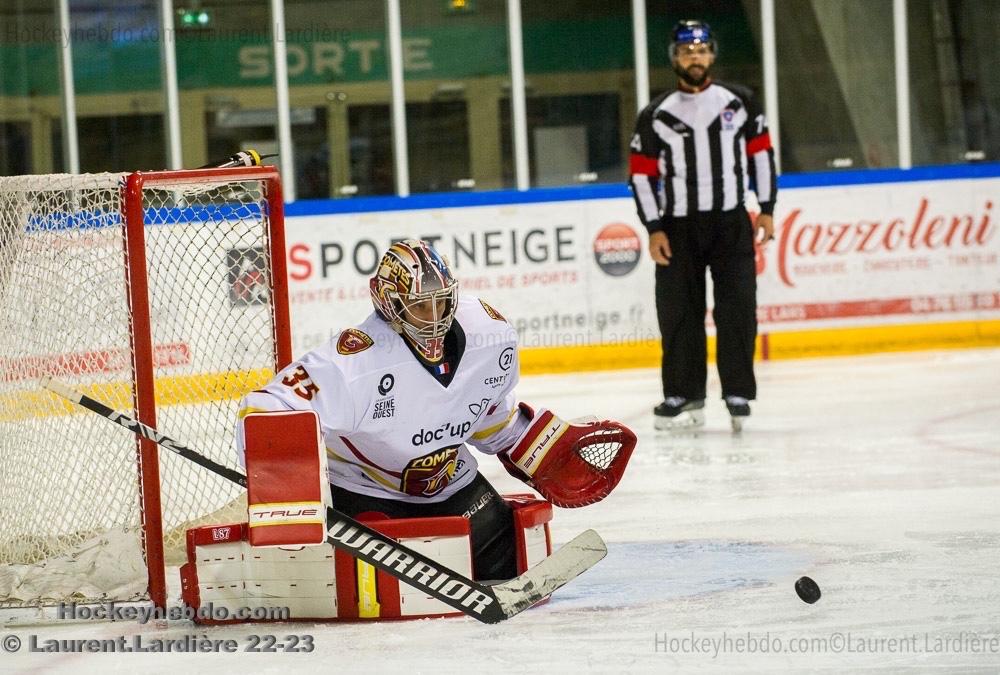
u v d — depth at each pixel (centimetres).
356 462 870
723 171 1612
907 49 2623
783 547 1036
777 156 2645
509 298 2353
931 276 2431
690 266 1647
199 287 1520
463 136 2619
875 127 2659
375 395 827
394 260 820
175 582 985
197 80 2558
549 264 2359
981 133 2664
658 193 1645
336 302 2314
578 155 2647
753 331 1630
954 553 995
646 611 857
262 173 953
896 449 1482
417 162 2614
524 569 897
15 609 912
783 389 2022
